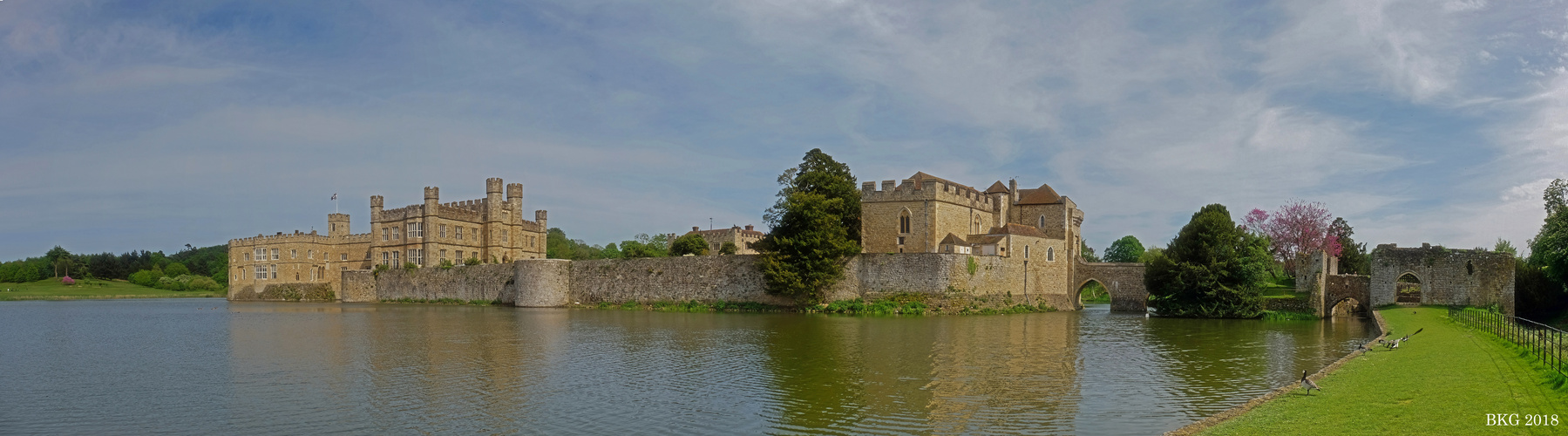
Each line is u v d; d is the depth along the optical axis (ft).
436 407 103.04
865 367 133.59
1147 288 280.10
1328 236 340.39
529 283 321.52
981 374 126.00
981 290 271.69
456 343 171.83
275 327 219.82
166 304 410.11
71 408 104.78
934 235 284.61
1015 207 335.06
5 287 621.31
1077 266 317.83
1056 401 104.63
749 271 288.10
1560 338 89.25
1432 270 223.71
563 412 100.12
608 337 183.62
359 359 145.69
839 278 274.98
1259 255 256.11
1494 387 84.94
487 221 438.40
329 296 428.97
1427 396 82.69
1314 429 72.28
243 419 97.81
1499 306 207.41
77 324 248.11
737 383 118.83
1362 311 260.21
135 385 121.29
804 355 148.97
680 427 91.97
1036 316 259.80
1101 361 140.67
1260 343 171.63
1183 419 93.81
